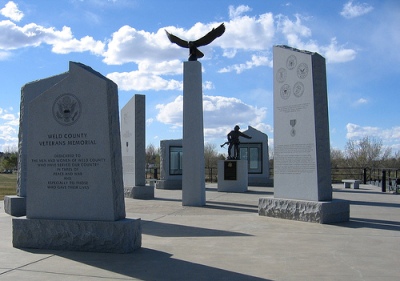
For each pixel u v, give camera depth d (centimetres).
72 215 757
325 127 1130
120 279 563
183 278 567
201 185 1517
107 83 747
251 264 644
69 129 765
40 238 753
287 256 698
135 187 1848
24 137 1270
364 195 1947
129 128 1966
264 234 914
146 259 677
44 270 608
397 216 1197
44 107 782
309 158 1128
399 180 2244
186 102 1535
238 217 1198
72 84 767
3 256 697
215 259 677
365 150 4484
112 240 720
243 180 2186
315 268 620
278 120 1226
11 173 6669
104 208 741
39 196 775
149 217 1200
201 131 1535
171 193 2152
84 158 754
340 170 4084
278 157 1220
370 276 575
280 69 1229
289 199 1164
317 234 912
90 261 663
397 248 762
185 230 967
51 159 772
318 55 1140
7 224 1059
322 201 1095
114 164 750
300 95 1159
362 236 886
